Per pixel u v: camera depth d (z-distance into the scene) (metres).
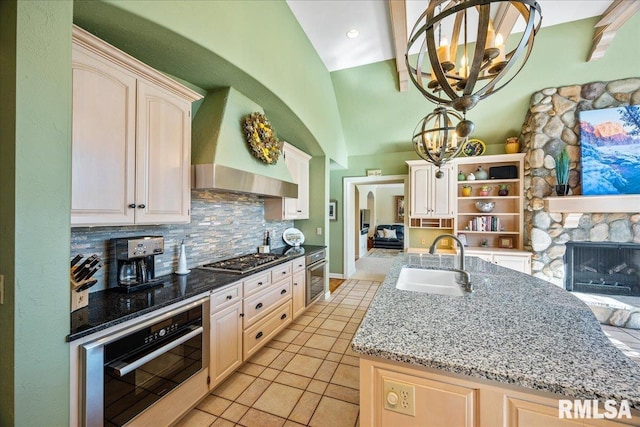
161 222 1.86
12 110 1.05
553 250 3.82
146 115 1.76
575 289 3.76
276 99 2.82
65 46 1.19
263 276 2.61
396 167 5.26
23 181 1.07
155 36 1.76
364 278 5.65
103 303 1.55
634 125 3.41
